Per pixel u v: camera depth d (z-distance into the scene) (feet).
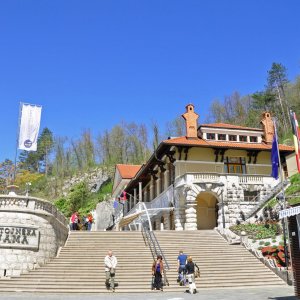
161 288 63.36
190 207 113.39
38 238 74.79
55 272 69.51
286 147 138.62
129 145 370.94
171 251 81.30
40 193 335.06
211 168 127.24
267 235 89.66
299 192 103.65
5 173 269.64
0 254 71.51
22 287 63.62
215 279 69.67
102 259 75.61
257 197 121.39
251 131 138.10
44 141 412.36
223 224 113.70
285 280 70.38
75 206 255.91
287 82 306.76
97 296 56.24
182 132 352.28
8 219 73.92
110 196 253.65
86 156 370.32
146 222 143.02
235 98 359.25
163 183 144.15
